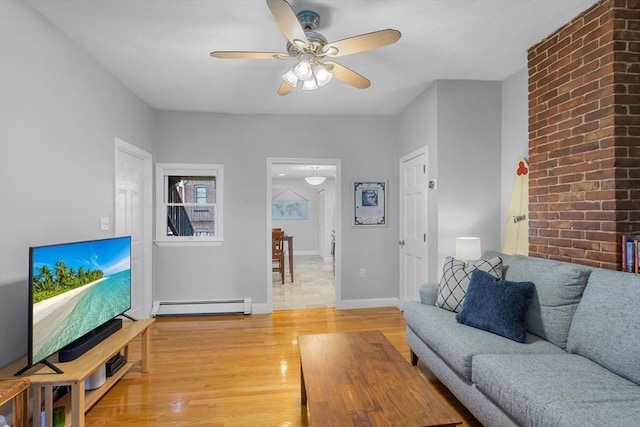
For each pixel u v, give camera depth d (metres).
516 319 2.03
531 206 2.80
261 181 4.27
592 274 1.92
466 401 1.87
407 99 3.82
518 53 2.79
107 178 2.94
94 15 2.13
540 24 2.38
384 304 4.46
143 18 2.18
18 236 1.93
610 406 1.29
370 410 1.38
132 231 3.58
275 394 2.32
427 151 3.50
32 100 2.04
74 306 2.03
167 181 4.23
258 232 4.26
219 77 3.13
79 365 1.90
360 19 2.23
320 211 10.04
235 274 4.23
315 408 1.40
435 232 3.34
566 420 1.22
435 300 2.71
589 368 1.61
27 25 1.99
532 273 2.21
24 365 1.86
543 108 2.64
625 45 2.08
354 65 2.96
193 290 4.18
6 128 1.84
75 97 2.47
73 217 2.44
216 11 2.11
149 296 3.91
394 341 3.25
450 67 3.02
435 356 2.27
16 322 1.92
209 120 4.19
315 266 8.10
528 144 2.96
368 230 4.41
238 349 3.08
